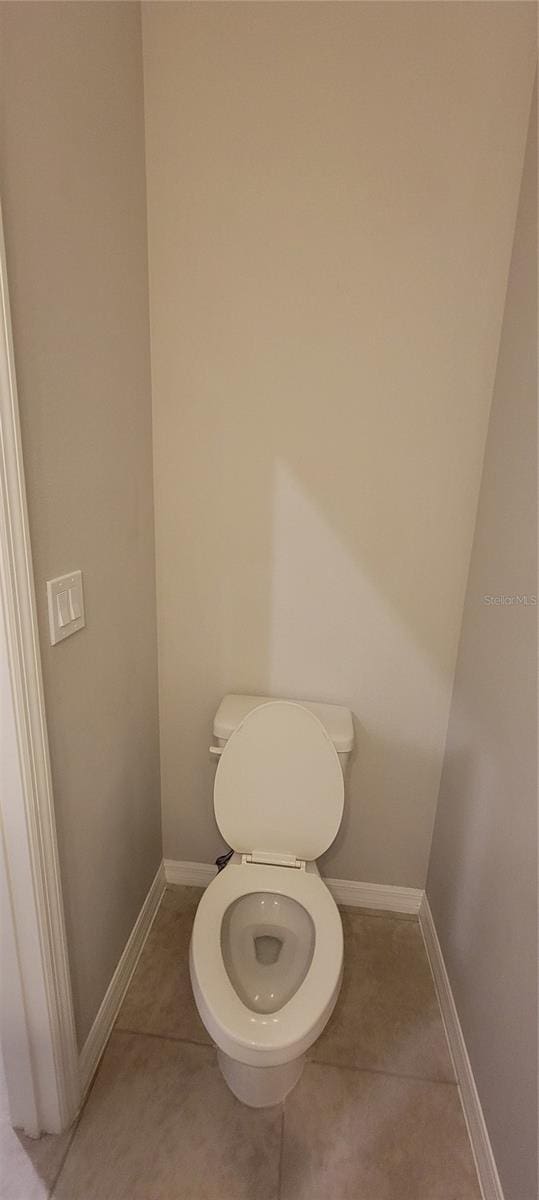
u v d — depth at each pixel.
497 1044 1.09
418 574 1.48
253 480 1.46
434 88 1.18
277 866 1.38
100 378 1.11
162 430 1.44
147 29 1.21
